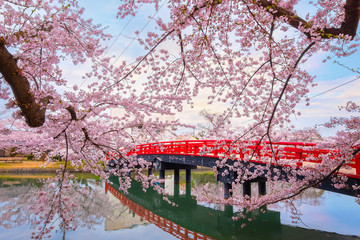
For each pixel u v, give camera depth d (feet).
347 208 40.09
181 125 21.65
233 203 27.27
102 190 61.93
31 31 12.20
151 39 17.63
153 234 31.81
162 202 53.62
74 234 29.89
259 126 19.63
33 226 31.32
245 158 27.99
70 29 15.28
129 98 18.93
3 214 35.76
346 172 24.98
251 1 12.26
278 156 23.73
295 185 23.13
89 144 21.09
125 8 15.29
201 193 55.11
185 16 13.16
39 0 12.05
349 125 16.71
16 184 59.47
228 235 31.42
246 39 15.46
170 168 70.13
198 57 15.11
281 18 12.45
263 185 49.49
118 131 20.44
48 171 76.18
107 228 33.24
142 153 75.41
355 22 12.19
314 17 12.66
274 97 18.42
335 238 27.91
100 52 17.44
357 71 14.08
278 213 38.65
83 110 16.29
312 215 36.68
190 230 34.58
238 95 18.43
